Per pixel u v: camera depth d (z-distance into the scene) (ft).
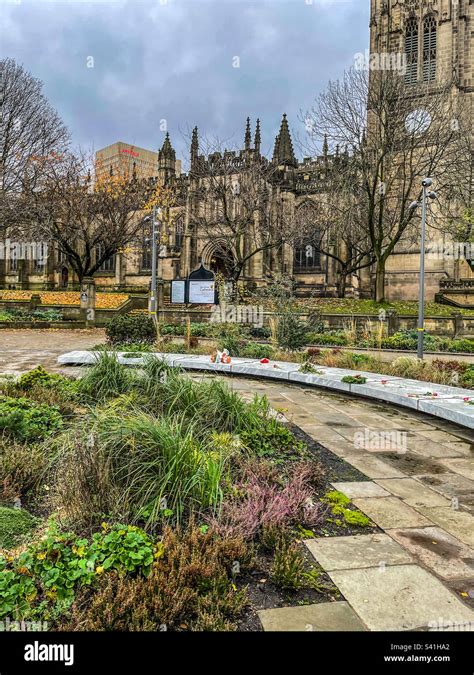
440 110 101.04
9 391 24.84
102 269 189.26
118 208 128.26
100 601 8.89
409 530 13.39
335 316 90.48
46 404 21.90
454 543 12.66
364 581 10.71
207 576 10.03
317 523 13.57
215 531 11.63
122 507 12.48
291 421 25.31
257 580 10.65
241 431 19.94
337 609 9.66
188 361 43.68
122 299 120.16
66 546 10.78
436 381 37.19
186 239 152.35
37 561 9.91
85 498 12.65
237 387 36.09
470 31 127.24
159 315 99.71
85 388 25.64
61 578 9.48
